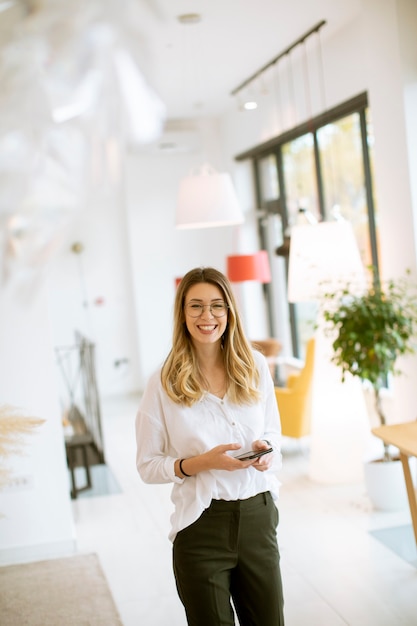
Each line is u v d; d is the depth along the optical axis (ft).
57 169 3.84
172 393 8.25
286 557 15.03
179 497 8.23
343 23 22.61
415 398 18.28
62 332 35.88
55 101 3.82
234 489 8.01
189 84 28.07
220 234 37.04
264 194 33.88
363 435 19.70
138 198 36.11
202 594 7.93
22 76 3.80
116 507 19.30
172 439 8.32
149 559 15.48
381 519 16.80
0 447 13.34
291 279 18.54
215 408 8.33
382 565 14.25
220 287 8.41
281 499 18.74
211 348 8.49
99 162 3.89
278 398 21.71
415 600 12.68
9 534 15.78
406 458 13.15
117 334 36.73
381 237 19.36
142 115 3.92
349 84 23.21
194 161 36.47
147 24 3.90
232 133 34.27
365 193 24.34
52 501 15.92
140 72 3.90
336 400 19.62
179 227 19.66
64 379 35.53
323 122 25.68
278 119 29.01
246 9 20.04
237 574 8.20
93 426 25.54
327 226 18.08
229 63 25.55
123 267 36.63
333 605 12.71
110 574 14.79
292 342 32.73
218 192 18.69
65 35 3.80
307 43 24.22
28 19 3.78
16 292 3.85
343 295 17.20
